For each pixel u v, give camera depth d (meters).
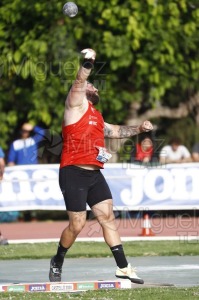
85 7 53.69
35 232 48.38
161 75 55.69
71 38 53.84
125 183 47.00
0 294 23.59
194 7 56.00
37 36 54.16
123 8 53.72
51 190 47.62
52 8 54.00
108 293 23.75
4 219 55.00
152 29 54.22
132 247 38.84
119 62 53.91
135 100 56.59
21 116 56.81
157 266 31.95
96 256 35.75
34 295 23.41
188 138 65.38
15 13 54.50
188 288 24.92
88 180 24.98
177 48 55.59
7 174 47.50
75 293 23.98
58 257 25.81
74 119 24.78
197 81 59.28
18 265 32.78
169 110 63.22
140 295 23.28
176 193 47.09
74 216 24.95
